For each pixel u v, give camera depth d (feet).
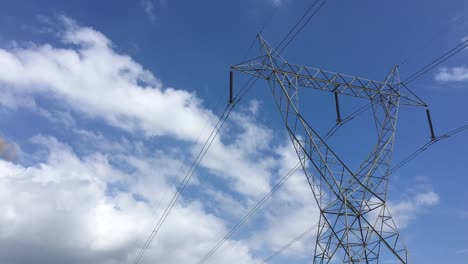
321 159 112.06
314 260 115.24
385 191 118.32
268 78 117.39
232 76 115.85
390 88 129.29
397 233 111.96
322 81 121.19
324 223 116.06
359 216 111.86
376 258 109.29
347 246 107.65
